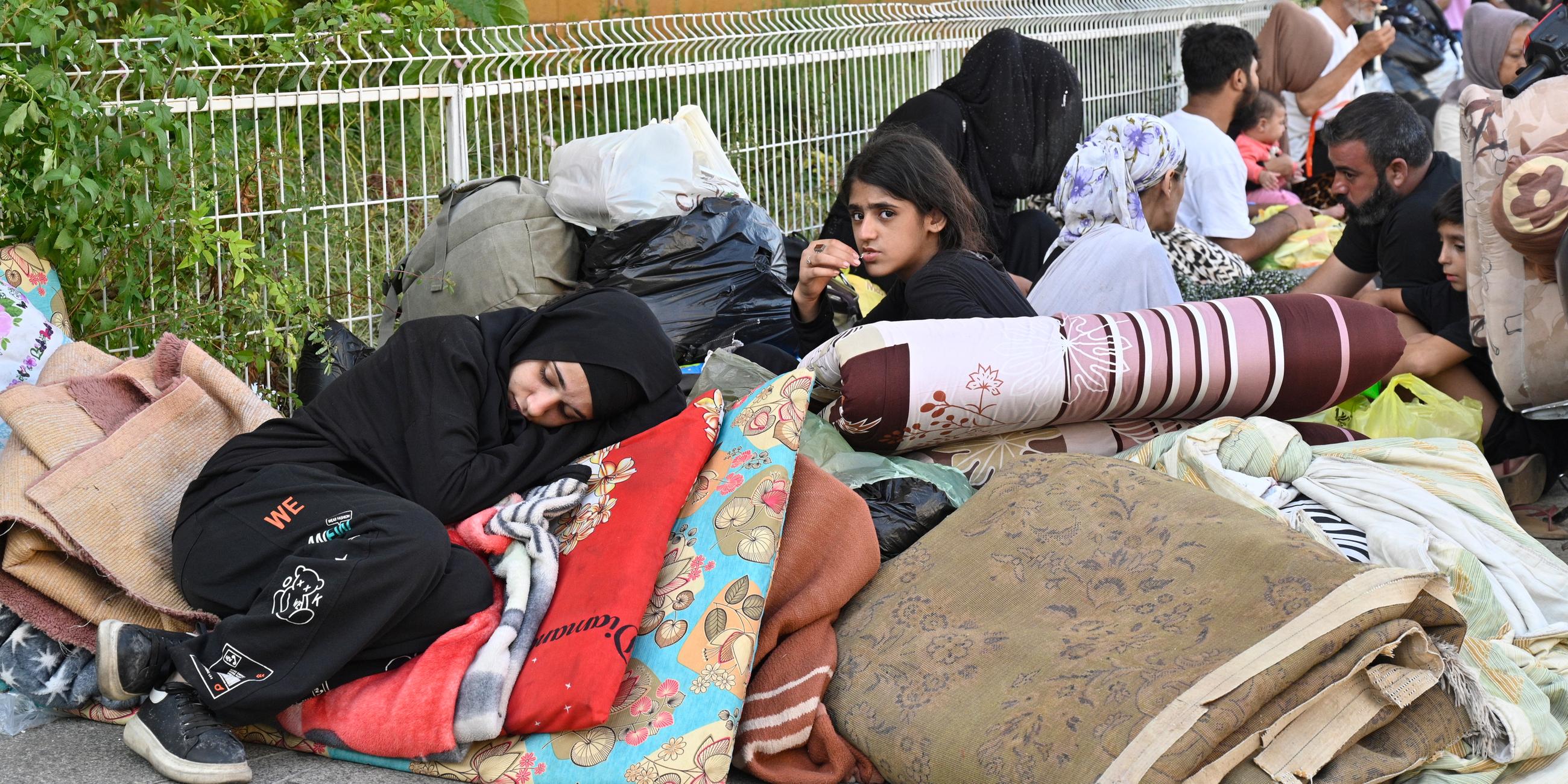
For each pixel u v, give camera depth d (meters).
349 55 4.89
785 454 2.93
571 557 2.85
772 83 6.17
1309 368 3.38
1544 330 3.83
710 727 2.58
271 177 4.60
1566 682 2.72
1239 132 7.21
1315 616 2.40
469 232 4.50
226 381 3.31
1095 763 2.29
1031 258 5.79
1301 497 3.21
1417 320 4.48
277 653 2.60
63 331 3.83
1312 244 6.29
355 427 3.01
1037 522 2.95
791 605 2.84
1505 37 6.73
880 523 3.14
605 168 4.50
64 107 3.63
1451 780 2.52
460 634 2.67
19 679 2.84
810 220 6.34
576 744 2.60
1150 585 2.67
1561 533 4.04
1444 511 3.03
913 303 3.71
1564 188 3.61
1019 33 6.70
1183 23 8.48
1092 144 4.42
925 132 5.66
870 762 2.68
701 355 4.41
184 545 2.84
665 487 2.87
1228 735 2.29
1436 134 7.29
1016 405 3.30
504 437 3.09
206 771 2.53
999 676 2.58
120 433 3.05
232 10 5.05
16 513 2.79
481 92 5.11
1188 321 3.38
